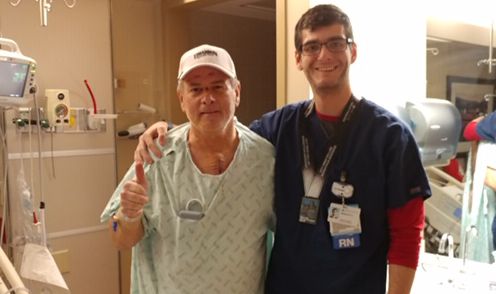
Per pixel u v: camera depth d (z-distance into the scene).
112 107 2.74
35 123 2.42
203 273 1.24
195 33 3.18
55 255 2.54
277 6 2.05
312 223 1.27
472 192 1.82
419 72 1.93
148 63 2.86
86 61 2.62
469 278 1.78
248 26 3.54
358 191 1.25
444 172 1.88
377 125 1.26
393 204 1.21
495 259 1.75
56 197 2.54
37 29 2.44
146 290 1.31
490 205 1.78
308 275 1.29
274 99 3.75
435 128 1.88
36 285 2.12
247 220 1.27
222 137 1.28
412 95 1.94
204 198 1.24
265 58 3.69
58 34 2.51
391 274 1.23
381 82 1.92
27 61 2.08
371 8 1.89
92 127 2.63
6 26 2.35
